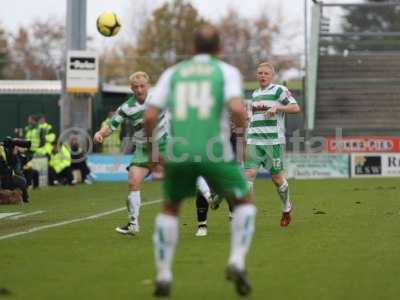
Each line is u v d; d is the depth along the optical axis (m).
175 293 20.34
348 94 97.56
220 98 19.23
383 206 44.16
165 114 30.64
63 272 23.39
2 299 19.75
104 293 20.39
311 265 24.41
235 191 19.64
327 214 39.66
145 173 31.56
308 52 90.44
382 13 105.38
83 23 76.38
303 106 83.06
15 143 50.50
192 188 19.95
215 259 25.52
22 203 49.97
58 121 88.25
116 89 91.00
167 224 19.47
